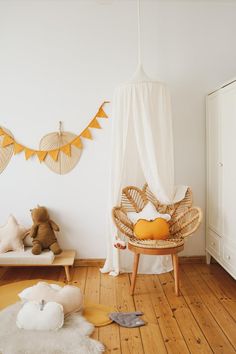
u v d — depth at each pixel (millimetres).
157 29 3492
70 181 3535
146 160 3051
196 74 3539
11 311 2455
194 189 3611
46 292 2477
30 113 3480
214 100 3291
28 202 3541
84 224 3578
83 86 3484
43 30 3447
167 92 3080
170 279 3199
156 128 3035
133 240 2928
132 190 3252
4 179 3514
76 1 3436
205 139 3582
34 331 2217
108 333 2268
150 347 2107
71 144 3500
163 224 2975
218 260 3225
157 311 2568
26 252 3262
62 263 3180
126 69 3490
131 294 2852
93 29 3461
